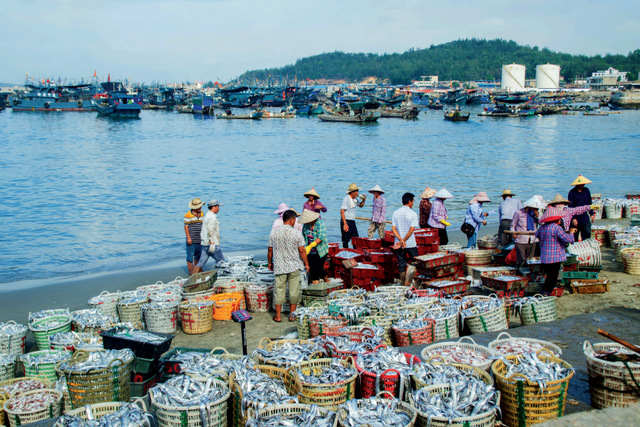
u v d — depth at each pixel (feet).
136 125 333.42
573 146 181.78
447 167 133.39
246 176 121.90
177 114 508.53
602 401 16.35
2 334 26.71
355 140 226.17
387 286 33.58
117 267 50.37
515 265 36.76
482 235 59.67
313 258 35.35
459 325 25.76
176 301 31.58
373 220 44.62
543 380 15.23
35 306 38.70
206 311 30.45
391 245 39.01
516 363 17.03
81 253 56.13
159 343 20.01
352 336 22.59
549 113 421.18
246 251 55.47
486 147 185.06
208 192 98.94
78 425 15.17
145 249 57.72
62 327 28.53
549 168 127.65
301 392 16.24
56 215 77.87
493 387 15.55
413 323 24.02
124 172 128.16
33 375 23.29
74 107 501.15
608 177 110.11
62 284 44.45
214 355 19.95
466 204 82.89
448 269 35.27
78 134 256.73
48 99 502.79
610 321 24.75
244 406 15.31
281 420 14.30
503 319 25.79
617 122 319.06
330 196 93.61
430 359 18.29
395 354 18.35
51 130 281.13
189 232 42.57
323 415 14.74
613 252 46.47
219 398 15.75
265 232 65.62
